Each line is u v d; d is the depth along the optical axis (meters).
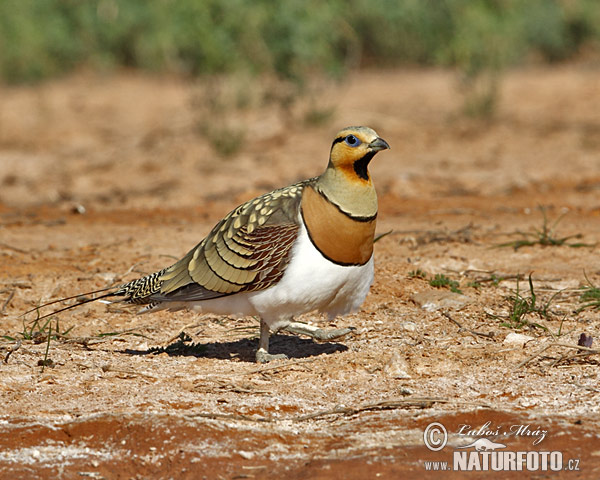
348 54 37.66
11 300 12.03
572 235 15.20
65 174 21.91
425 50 39.53
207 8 27.03
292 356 9.95
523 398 8.38
